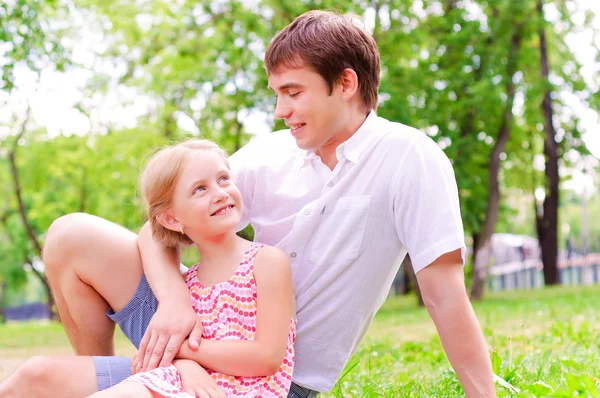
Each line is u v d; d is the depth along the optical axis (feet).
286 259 7.92
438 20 58.23
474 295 57.57
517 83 58.08
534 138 69.10
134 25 59.41
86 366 7.47
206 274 8.11
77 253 8.21
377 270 8.15
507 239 103.35
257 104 56.34
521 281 93.30
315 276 8.21
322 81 8.15
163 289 7.95
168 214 8.21
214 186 8.00
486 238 58.23
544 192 70.79
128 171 65.72
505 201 81.71
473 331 7.64
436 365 15.07
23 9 41.78
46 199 76.74
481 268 57.88
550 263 70.74
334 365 8.30
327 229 8.17
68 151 68.23
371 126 8.24
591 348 15.64
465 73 56.44
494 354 11.40
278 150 9.09
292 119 8.33
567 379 8.39
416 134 8.10
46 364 7.24
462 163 57.31
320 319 8.19
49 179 75.92
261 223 8.83
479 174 60.80
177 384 7.27
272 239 8.75
